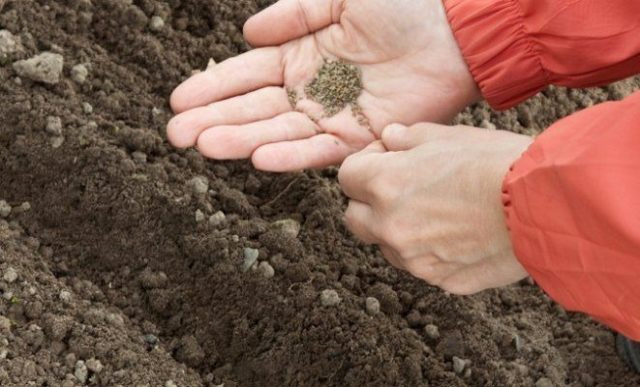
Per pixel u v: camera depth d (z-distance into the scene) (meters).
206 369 1.01
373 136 1.01
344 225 1.04
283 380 1.01
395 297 1.03
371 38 1.00
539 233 0.87
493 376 1.02
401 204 0.94
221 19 1.07
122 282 1.02
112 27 1.04
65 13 1.03
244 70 1.01
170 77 1.05
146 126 1.03
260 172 1.05
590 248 0.85
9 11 1.01
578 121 0.87
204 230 1.01
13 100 1.00
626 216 0.83
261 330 1.01
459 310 1.03
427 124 0.96
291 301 1.00
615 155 0.84
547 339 1.06
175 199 1.01
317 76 1.01
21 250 1.00
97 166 1.01
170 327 1.01
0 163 1.01
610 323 0.87
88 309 0.99
